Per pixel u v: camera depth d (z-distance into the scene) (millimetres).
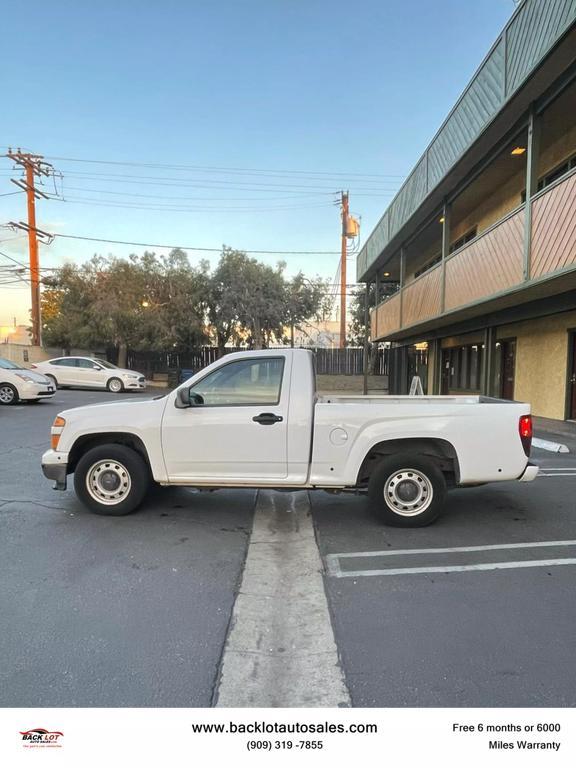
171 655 2824
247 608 3361
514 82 9086
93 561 4086
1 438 9648
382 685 2568
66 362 21719
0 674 2635
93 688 2535
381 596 3523
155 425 5004
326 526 5004
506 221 10461
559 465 7742
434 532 4809
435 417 4797
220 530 4863
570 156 10852
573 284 9203
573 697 2465
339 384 29719
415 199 15742
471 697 2471
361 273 24938
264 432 4840
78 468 5172
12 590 3572
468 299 12461
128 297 25391
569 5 7223
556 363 12234
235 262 28469
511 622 3164
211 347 29547
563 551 4332
